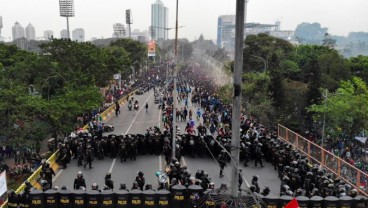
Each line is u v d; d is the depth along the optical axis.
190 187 17.84
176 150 27.52
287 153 25.05
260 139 29.11
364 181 21.23
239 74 7.71
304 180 21.08
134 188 18.53
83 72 52.53
